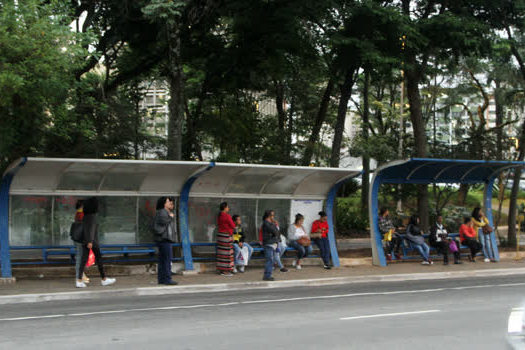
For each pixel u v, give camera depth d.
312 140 26.44
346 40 19.02
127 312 10.12
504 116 32.84
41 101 14.69
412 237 18.62
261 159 28.03
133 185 15.83
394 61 19.06
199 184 16.66
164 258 13.57
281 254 16.70
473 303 11.31
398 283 15.17
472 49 20.34
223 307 10.73
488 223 19.92
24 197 15.16
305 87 31.50
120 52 24.67
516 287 14.08
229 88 24.84
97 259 13.31
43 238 15.35
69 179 15.15
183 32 20.97
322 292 13.14
